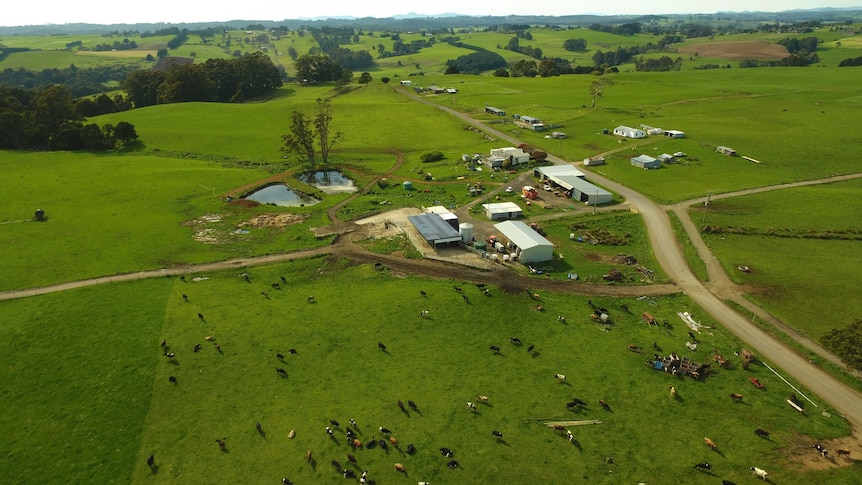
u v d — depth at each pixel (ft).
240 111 615.98
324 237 289.53
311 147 439.63
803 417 154.40
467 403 162.30
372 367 181.57
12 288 234.17
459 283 235.40
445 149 485.56
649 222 302.86
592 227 299.58
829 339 187.73
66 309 215.72
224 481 138.21
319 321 209.26
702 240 276.82
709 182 363.76
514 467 139.33
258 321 210.18
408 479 136.56
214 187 379.14
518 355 186.60
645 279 238.89
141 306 219.82
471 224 291.17
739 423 152.35
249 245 283.79
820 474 133.80
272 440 151.12
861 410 156.97
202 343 195.72
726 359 181.06
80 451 149.79
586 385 170.09
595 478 135.23
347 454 144.97
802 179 362.94
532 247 251.80
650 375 174.40
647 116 567.59
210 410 164.04
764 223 292.40
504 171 409.69
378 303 220.02
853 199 316.81
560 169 391.04
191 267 257.75
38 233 294.05
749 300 217.77
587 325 203.82
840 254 253.03
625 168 403.13
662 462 139.33
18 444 152.15
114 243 283.38
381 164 444.55
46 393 171.63
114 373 179.93
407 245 275.59
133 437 154.40
